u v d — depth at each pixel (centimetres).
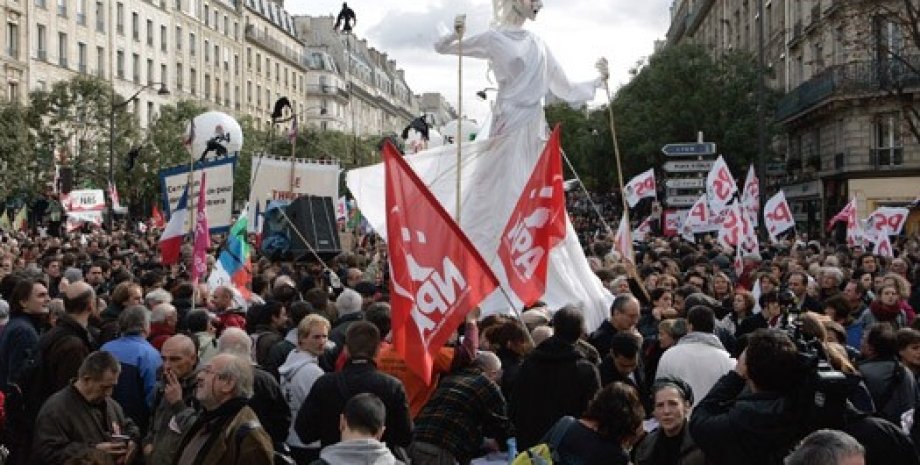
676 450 590
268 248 1820
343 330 938
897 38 3847
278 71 11019
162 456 602
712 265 1588
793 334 599
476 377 720
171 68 8300
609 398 557
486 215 1387
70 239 2802
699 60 4659
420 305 752
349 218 3394
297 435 730
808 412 484
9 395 783
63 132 5269
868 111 4072
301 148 6962
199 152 3027
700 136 2812
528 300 1037
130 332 792
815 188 4703
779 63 5469
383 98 15050
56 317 984
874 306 1073
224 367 555
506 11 1427
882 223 2209
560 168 1045
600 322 1253
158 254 2217
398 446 672
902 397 726
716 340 762
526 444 739
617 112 5128
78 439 653
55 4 6562
